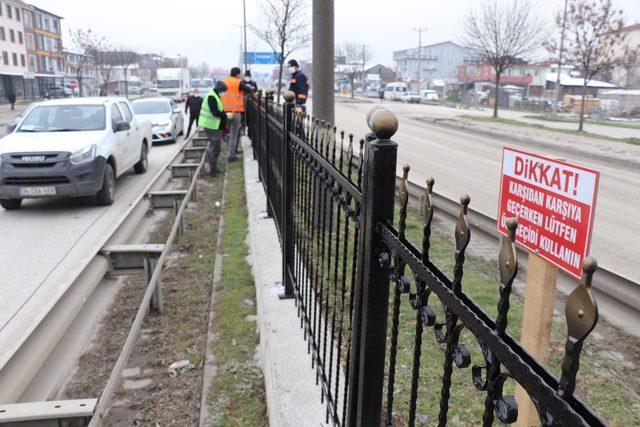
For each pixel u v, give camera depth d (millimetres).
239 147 14891
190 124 18859
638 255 6445
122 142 10156
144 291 5191
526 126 24859
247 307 4531
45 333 3512
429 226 1399
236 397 3332
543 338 2469
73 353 3984
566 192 2096
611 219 8281
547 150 17188
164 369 3787
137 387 3586
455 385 3150
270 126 5879
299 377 3016
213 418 3139
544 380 935
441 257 5496
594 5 22766
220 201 9023
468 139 19734
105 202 9086
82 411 2617
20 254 6477
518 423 2611
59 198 9719
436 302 4352
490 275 5078
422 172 11836
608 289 5004
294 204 4012
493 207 8383
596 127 28922
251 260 5617
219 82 10852
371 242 1843
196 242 6660
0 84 57625
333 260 4859
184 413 3303
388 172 1798
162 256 4578
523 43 30828
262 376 3531
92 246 6816
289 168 3975
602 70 23594
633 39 53750
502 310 1061
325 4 8820
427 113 35688
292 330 3533
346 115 31297
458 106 54625
